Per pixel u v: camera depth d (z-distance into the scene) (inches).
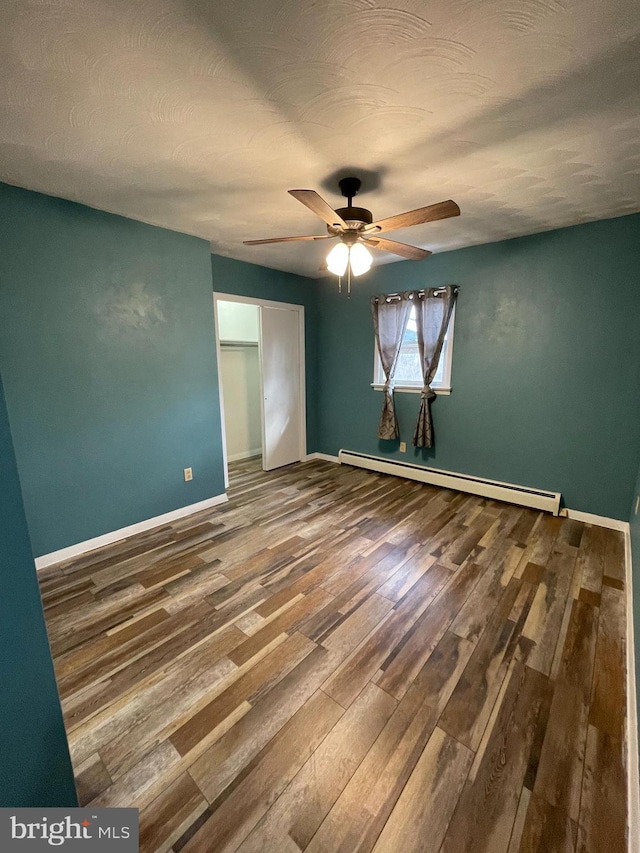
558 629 72.4
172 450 121.7
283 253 137.4
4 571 29.5
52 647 69.1
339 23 40.4
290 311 175.8
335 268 85.1
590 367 113.3
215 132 61.7
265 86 50.4
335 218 70.3
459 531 113.2
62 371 95.5
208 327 127.4
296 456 190.9
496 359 131.0
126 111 55.7
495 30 41.4
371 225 73.3
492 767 48.3
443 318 138.3
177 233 114.8
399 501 137.3
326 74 48.3
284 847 40.6
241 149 67.2
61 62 45.3
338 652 67.5
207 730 53.4
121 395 107.6
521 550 101.7
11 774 31.8
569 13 39.1
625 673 62.2
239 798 45.1
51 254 90.4
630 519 108.7
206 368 128.4
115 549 105.2
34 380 91.3
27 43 42.0
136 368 110.0
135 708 56.9
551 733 52.5
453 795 45.3
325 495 144.6
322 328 185.5
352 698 58.4
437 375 150.5
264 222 106.6
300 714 55.8
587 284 110.6
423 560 97.3
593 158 70.8
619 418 110.3
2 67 45.7
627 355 107.0
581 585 86.0
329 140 64.5
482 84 50.3
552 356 119.6
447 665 64.4
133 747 51.1
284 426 181.5
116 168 74.1
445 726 53.8
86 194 87.4
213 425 132.9
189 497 128.3
